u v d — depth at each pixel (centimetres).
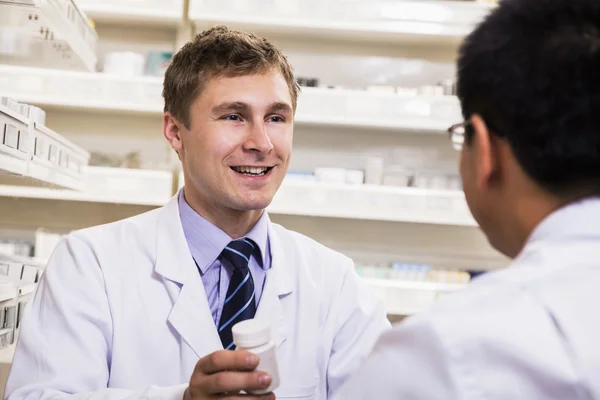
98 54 248
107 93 224
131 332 101
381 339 49
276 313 106
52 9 113
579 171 47
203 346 99
